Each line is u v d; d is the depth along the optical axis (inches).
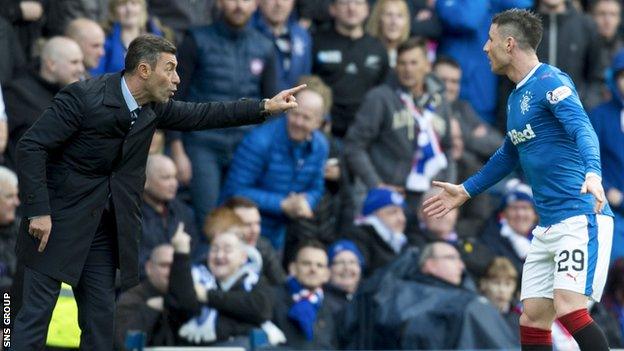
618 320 1438.2
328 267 1360.7
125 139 872.9
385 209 1429.6
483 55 1653.5
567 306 856.9
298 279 1311.5
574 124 843.4
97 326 893.2
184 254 1213.7
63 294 995.3
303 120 1432.1
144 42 866.8
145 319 1205.1
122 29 1423.5
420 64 1524.4
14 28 1408.7
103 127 865.5
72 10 1459.2
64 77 1316.4
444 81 1605.6
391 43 1615.4
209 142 1448.1
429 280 1312.7
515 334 1354.6
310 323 1290.6
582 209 861.2
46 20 1470.2
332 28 1576.0
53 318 987.3
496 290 1386.6
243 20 1462.8
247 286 1257.4
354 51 1561.3
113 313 898.7
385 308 1289.4
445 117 1542.8
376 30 1619.1
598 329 852.0
